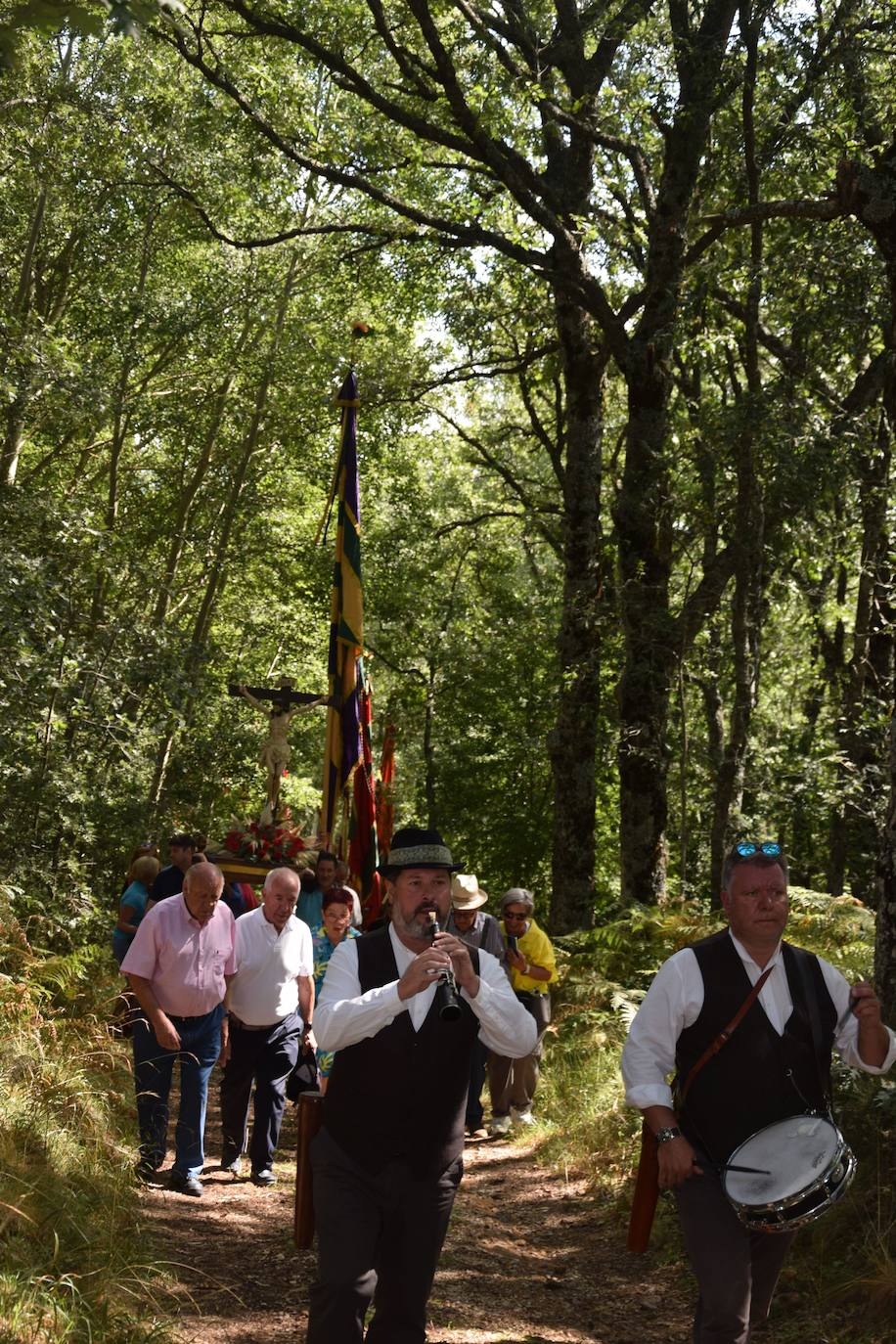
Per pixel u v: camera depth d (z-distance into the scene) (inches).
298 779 1192.8
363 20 649.0
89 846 717.9
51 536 681.0
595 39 668.7
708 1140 147.3
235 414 1039.0
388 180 806.5
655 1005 149.7
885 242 295.4
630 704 631.8
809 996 149.5
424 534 1134.4
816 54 483.2
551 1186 306.8
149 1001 260.1
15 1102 243.0
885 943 245.4
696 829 887.1
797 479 511.2
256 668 1223.5
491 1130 372.5
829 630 876.6
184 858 373.4
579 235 613.0
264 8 629.0
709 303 629.3
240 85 703.1
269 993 286.8
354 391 526.9
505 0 603.5
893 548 641.0
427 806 1185.4
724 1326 140.9
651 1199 153.2
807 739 837.8
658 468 599.2
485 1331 199.9
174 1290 194.4
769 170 530.9
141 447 1072.8
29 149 776.9
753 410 518.0
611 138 611.8
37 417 725.9
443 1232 148.1
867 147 477.4
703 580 621.0
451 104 551.2
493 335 919.7
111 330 901.8
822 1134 142.2
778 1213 137.9
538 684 1157.1
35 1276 175.5
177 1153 267.6
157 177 830.5
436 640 1197.1
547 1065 415.8
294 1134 360.2
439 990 140.0
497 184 713.6
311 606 1154.0
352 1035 140.9
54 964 376.2
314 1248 231.9
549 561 1299.2
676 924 515.2
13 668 609.0
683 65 559.5
